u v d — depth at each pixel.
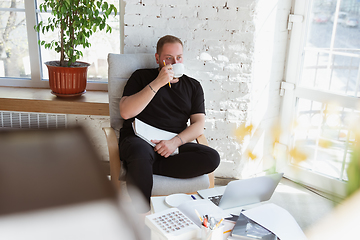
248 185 1.27
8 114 2.35
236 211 1.33
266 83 2.39
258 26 2.19
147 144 1.75
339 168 2.24
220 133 2.38
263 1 2.16
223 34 2.21
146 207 1.43
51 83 2.26
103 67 2.56
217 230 1.02
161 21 2.21
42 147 0.12
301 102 2.43
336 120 2.22
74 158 0.11
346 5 2.08
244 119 2.34
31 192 0.10
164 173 1.71
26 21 2.43
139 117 1.93
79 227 0.10
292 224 1.17
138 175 1.57
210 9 2.17
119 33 2.46
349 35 2.10
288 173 2.50
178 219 1.10
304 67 2.38
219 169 2.44
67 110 2.23
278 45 2.38
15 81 2.56
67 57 2.35
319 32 2.26
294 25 2.36
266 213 1.22
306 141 2.42
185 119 1.99
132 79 1.97
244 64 2.24
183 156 1.73
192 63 2.28
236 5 2.14
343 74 2.17
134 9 2.20
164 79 1.77
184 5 2.18
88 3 2.11
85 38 2.43
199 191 1.47
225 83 2.29
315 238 1.03
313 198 2.21
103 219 0.10
